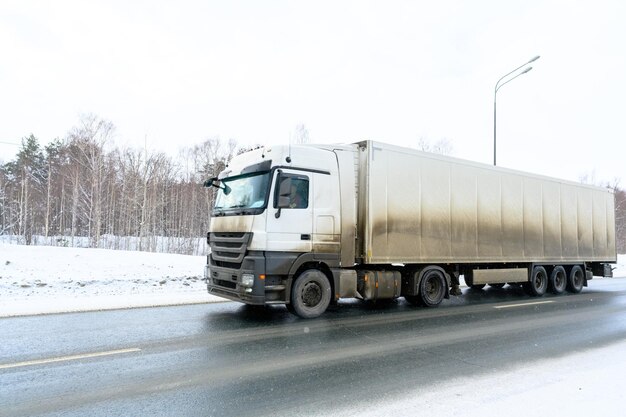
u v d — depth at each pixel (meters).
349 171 8.92
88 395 4.14
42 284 11.09
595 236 15.22
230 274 7.92
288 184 7.84
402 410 3.89
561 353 6.14
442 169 10.48
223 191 8.98
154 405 3.92
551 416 3.81
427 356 5.82
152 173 40.88
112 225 42.62
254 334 6.83
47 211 41.00
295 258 7.93
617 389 4.56
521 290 14.62
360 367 5.24
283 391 4.35
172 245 41.44
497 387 4.59
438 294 10.33
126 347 5.91
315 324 7.71
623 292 15.00
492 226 11.58
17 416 3.62
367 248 8.85
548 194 13.48
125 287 11.42
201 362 5.30
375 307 10.01
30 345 5.90
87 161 41.88
